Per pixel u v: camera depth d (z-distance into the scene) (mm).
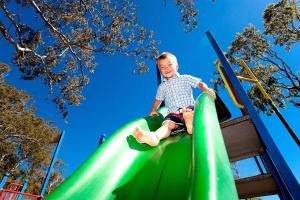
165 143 2322
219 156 1230
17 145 20875
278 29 14500
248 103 2701
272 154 2207
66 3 11141
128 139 2104
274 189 2637
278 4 14273
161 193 1604
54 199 1277
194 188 960
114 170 1748
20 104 21703
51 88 12008
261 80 14836
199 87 2979
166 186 1646
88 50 12102
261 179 2348
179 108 2924
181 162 1863
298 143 4230
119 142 1985
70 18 11117
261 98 14531
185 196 1481
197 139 1374
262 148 2832
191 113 2484
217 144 1372
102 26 12000
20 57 11117
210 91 2895
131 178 1805
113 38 12086
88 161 1636
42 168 22812
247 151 2900
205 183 956
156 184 1703
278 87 14516
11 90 20875
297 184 1957
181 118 2604
